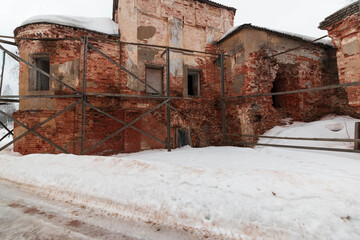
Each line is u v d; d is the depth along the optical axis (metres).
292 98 7.32
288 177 1.85
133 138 5.92
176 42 6.93
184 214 1.72
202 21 7.47
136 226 1.68
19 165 3.42
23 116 5.29
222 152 4.24
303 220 1.37
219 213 1.63
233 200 1.68
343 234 1.24
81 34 5.65
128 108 5.95
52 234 1.58
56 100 5.36
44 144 5.20
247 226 1.47
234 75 6.66
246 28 6.25
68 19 5.60
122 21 6.14
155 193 2.03
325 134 5.12
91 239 1.50
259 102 6.23
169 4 6.91
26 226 1.71
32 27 5.35
